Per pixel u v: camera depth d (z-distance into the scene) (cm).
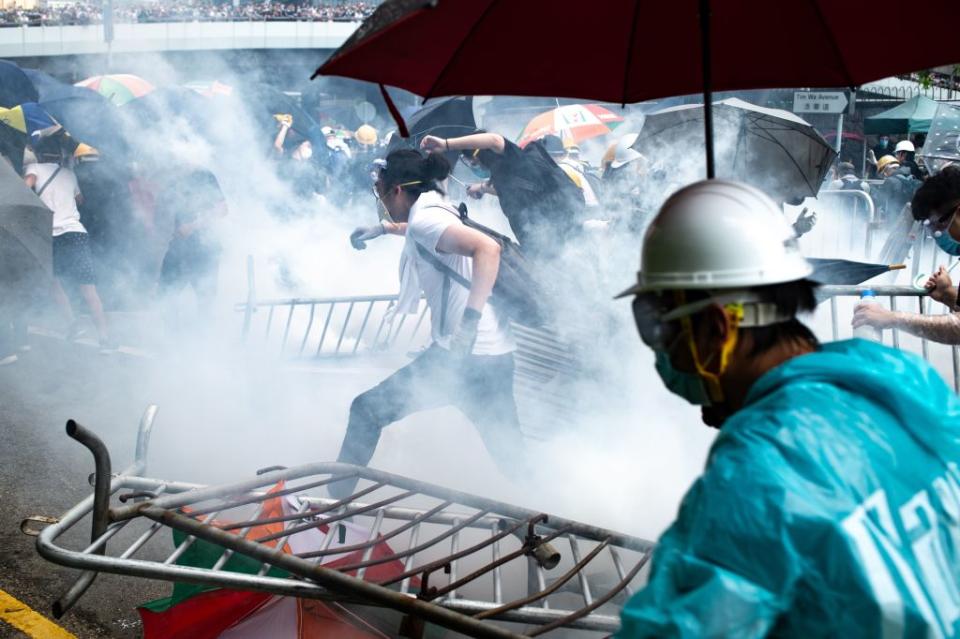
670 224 146
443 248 374
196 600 289
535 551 276
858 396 138
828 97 1291
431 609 224
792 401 134
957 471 136
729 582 122
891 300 446
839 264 347
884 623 122
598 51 218
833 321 455
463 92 210
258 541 274
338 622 286
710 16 213
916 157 1514
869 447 130
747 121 682
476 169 657
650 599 126
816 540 121
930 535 129
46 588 395
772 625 123
